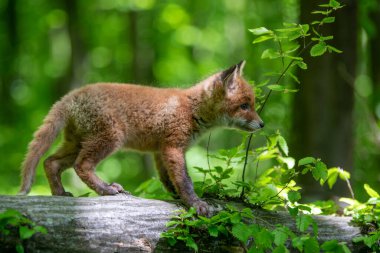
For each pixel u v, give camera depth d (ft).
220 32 107.04
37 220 25.52
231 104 35.86
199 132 34.94
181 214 27.89
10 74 108.37
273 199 31.27
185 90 35.45
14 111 106.01
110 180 85.20
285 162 32.63
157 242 27.61
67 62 103.40
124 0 92.94
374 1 56.49
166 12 99.14
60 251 25.61
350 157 48.34
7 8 107.55
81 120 32.17
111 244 26.61
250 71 71.82
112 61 108.06
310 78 47.24
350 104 47.96
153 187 34.83
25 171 30.94
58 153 33.09
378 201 30.22
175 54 106.11
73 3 97.35
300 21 46.80
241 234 26.61
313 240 26.58
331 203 34.65
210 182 33.17
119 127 32.63
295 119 48.55
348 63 47.52
